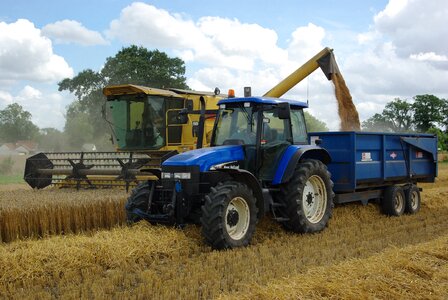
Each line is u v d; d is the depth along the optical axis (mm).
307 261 6316
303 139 8961
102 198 9047
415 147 11703
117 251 6418
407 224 9578
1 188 15148
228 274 5664
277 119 8344
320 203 8703
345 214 10086
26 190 12508
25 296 5062
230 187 6973
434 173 12609
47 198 9461
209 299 4910
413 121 73875
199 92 14492
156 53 35688
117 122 13562
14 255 5910
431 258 6094
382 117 74625
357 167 9703
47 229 7633
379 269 5453
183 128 13094
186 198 7289
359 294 4707
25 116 111625
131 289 5281
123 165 11586
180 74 36688
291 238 7887
